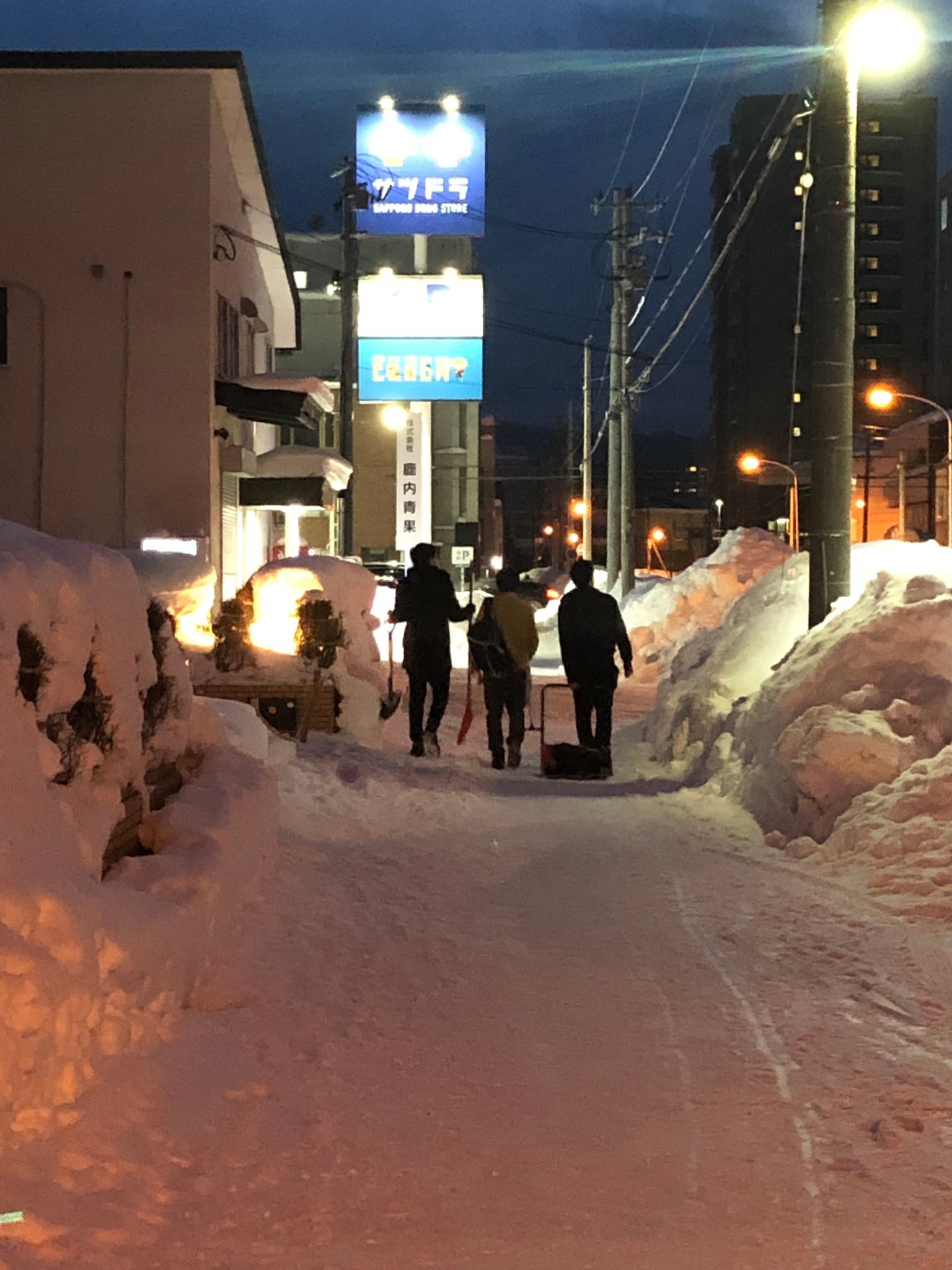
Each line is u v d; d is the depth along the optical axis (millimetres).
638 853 8734
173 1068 4477
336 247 56875
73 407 22219
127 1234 3496
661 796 11062
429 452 48500
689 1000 5715
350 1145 4199
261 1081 4605
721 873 8086
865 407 88750
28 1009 3855
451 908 7188
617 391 37594
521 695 12992
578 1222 3754
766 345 93750
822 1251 3588
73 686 5059
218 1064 4633
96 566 5535
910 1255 3564
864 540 58562
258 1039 4957
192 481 22234
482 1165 4109
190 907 5340
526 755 14141
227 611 13078
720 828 9477
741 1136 4348
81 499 22234
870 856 7758
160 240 22188
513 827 9688
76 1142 3861
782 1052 5109
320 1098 4535
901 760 8445
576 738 16047
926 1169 4098
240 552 26109
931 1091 4688
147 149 22141
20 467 22219
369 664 13359
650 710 16078
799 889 7551
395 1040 5152
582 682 12352
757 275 93562
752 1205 3865
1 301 22156
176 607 15344
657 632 28875
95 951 4348
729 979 6008
